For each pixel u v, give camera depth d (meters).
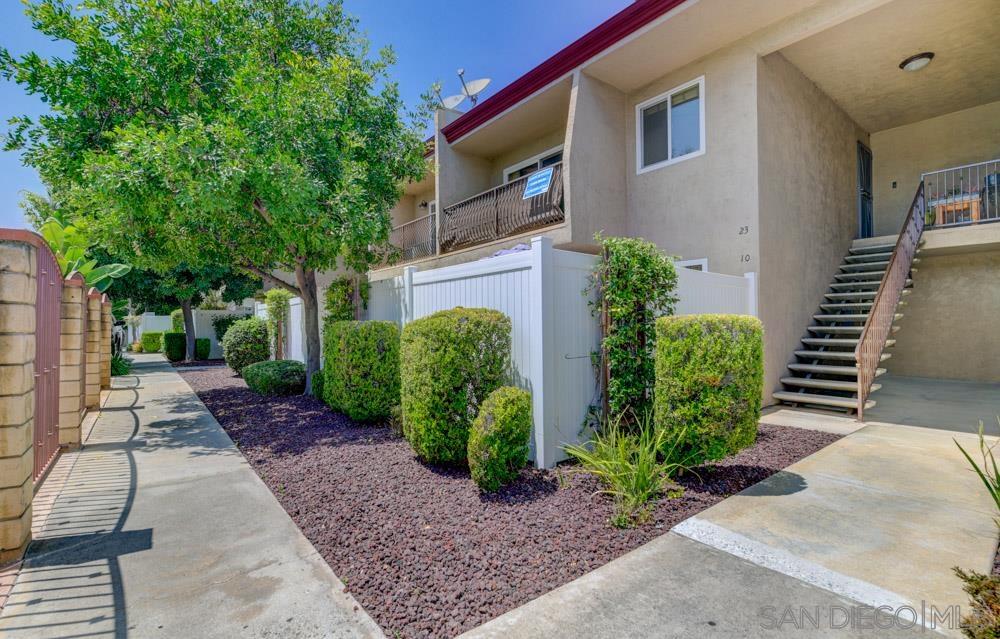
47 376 4.64
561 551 3.16
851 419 6.98
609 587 2.74
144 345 25.25
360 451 5.46
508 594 2.68
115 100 7.18
